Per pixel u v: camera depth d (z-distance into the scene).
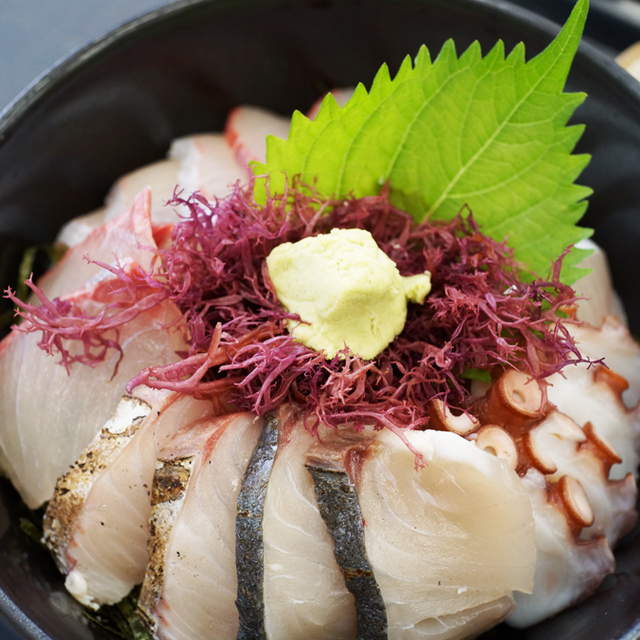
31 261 0.32
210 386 0.28
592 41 0.37
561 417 0.29
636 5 0.36
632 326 0.32
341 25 0.33
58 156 0.32
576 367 0.30
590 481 0.29
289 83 0.34
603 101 0.31
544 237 0.30
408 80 0.29
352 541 0.27
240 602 0.27
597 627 0.28
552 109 0.30
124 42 0.31
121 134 0.33
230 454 0.28
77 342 0.29
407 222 0.30
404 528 0.28
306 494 0.28
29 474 0.30
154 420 0.28
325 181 0.31
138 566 0.29
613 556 0.30
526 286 0.30
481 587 0.28
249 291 0.30
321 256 0.29
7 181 0.31
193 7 0.32
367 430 0.28
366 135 0.30
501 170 0.30
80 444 0.29
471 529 0.28
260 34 0.33
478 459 0.28
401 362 0.29
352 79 0.34
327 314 0.28
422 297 0.29
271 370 0.28
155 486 0.28
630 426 0.30
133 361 0.29
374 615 0.27
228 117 0.34
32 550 0.30
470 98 0.30
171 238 0.30
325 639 0.28
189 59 0.33
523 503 0.28
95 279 0.29
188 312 0.29
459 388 0.29
